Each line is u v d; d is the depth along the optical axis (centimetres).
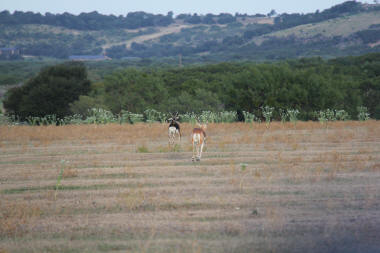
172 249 2506
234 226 2873
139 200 3509
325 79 19188
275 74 18650
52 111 19412
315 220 2992
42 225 2967
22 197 3706
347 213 3144
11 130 9750
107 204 3447
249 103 18362
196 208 3319
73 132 9175
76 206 3409
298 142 7344
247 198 3575
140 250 2503
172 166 5100
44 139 8169
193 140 5572
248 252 2462
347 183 4091
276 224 2908
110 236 2741
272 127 10362
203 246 2550
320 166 4934
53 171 4872
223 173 4619
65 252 2505
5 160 5722
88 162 5475
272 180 4238
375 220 2980
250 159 5550
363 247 2531
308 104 17862
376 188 3869
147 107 18638
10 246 2605
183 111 18075
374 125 10594
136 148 6825
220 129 9800
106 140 7969
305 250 2489
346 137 7912
